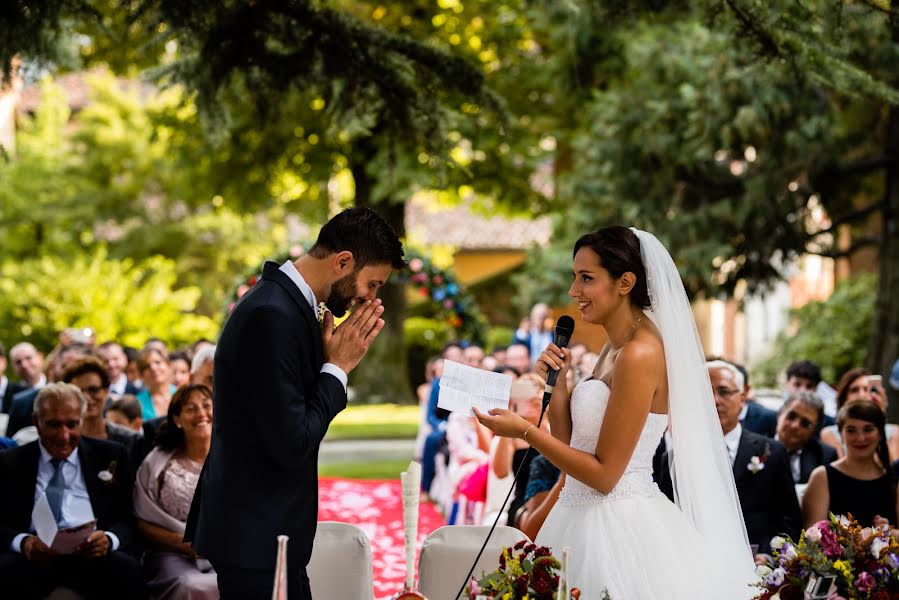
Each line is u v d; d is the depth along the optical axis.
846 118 13.21
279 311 3.28
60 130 21.86
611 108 14.35
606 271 3.69
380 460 12.28
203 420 5.12
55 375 7.62
